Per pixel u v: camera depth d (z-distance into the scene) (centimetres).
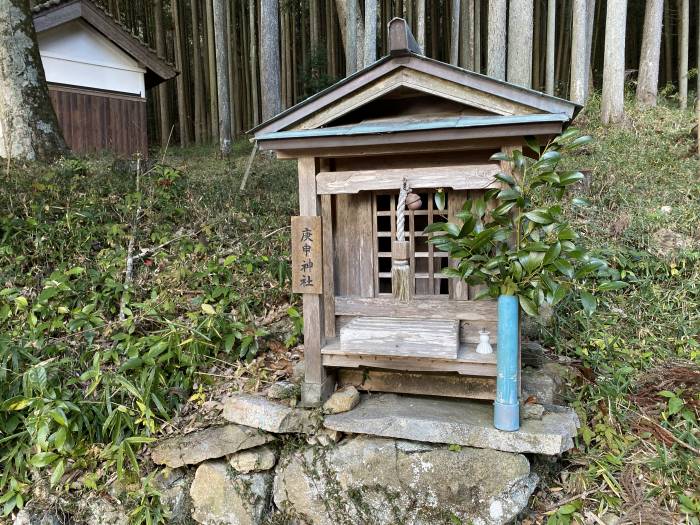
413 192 260
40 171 522
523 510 232
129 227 464
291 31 1526
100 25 859
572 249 217
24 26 595
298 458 256
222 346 333
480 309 246
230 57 1538
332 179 250
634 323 353
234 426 271
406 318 256
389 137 231
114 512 267
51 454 265
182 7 1617
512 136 221
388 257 269
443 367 240
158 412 295
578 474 245
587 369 303
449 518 232
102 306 367
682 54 1126
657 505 230
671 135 773
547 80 1074
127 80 930
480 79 219
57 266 410
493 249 237
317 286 256
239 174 680
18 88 588
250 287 394
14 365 299
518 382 228
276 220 505
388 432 241
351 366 258
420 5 1030
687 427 263
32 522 268
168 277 398
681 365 314
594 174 574
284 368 316
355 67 932
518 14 890
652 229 457
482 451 229
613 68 899
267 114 940
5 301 363
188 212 507
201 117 1524
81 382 307
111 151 762
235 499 258
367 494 243
